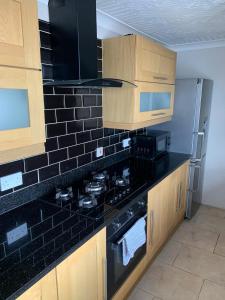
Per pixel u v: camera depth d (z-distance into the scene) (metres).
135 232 1.66
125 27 2.22
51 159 1.71
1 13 0.89
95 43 1.51
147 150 2.56
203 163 3.13
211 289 1.93
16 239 1.20
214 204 3.26
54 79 1.58
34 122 1.09
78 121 1.89
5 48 0.92
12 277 0.94
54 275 1.05
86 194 1.69
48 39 1.52
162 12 1.84
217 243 2.50
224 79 2.88
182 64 3.11
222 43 2.79
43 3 1.49
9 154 1.04
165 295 1.88
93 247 1.29
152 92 2.13
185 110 2.69
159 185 2.04
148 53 1.95
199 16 1.93
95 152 2.13
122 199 1.62
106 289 1.46
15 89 1.00
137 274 1.92
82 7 1.38
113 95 2.00
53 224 1.33
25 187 1.56
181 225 2.84
